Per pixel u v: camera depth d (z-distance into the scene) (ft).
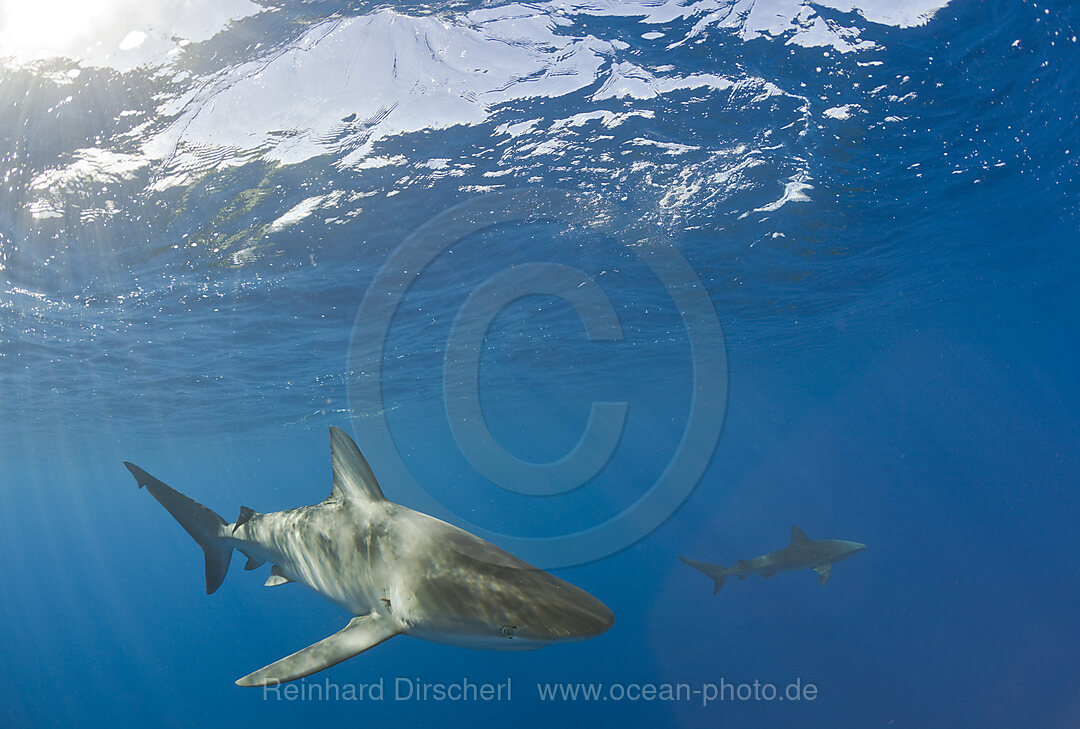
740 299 66.03
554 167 33.35
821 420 356.79
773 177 38.37
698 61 27.27
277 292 44.21
